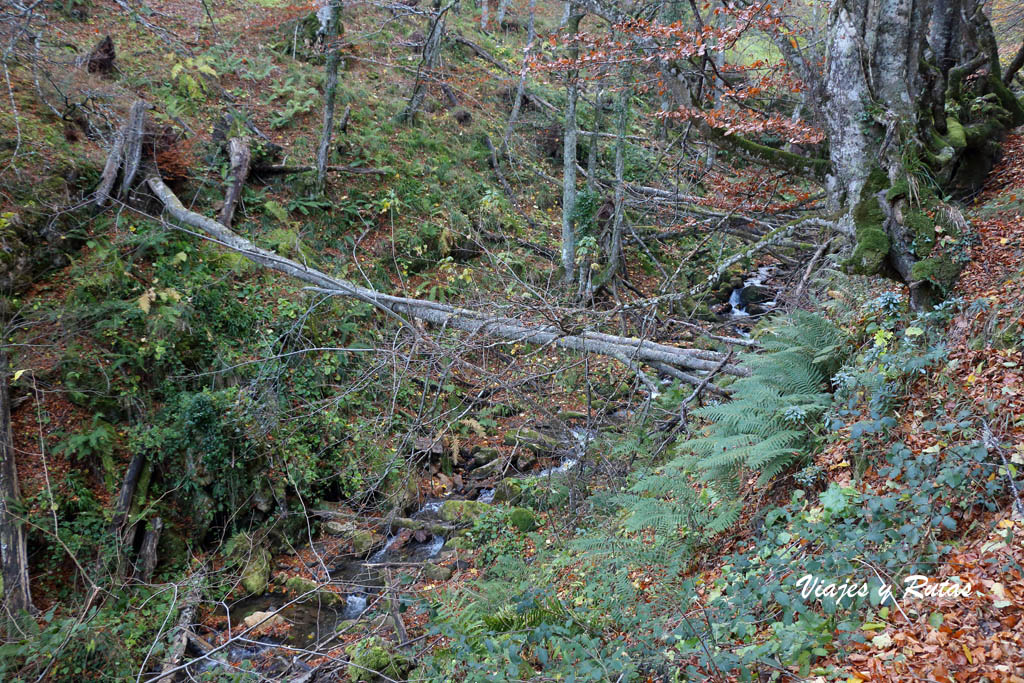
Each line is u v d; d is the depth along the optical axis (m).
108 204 11.82
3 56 10.80
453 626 5.87
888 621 3.71
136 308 10.16
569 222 14.02
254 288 11.77
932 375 5.36
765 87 8.55
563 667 4.41
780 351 6.79
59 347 9.58
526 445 10.22
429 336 9.54
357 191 14.80
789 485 5.78
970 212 7.29
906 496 4.40
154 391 9.95
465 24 22.52
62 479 8.66
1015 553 3.62
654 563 5.72
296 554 9.45
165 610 8.02
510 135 17.92
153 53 15.57
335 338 11.80
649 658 3.93
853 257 5.96
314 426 10.45
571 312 8.59
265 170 14.26
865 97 6.21
